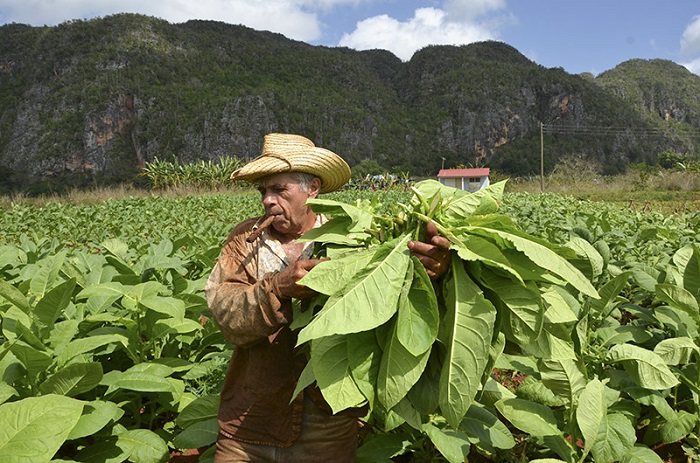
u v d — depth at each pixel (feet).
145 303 10.25
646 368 9.73
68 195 103.40
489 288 6.24
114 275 13.07
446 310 6.46
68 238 37.76
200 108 529.45
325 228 7.13
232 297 7.16
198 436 9.17
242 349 7.90
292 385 7.64
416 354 5.75
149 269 13.46
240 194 120.06
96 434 9.33
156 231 34.47
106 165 495.82
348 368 6.24
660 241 24.39
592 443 8.30
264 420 7.73
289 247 7.88
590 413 8.41
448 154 584.81
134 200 89.30
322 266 6.13
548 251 6.04
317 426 7.81
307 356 7.22
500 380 13.62
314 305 6.66
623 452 8.40
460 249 5.94
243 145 519.60
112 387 9.47
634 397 10.10
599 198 162.91
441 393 5.97
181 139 513.86
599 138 590.55
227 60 622.13
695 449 10.64
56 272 11.28
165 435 11.05
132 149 515.91
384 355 6.15
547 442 8.98
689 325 11.31
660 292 11.11
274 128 538.06
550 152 572.51
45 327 9.62
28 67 591.37
